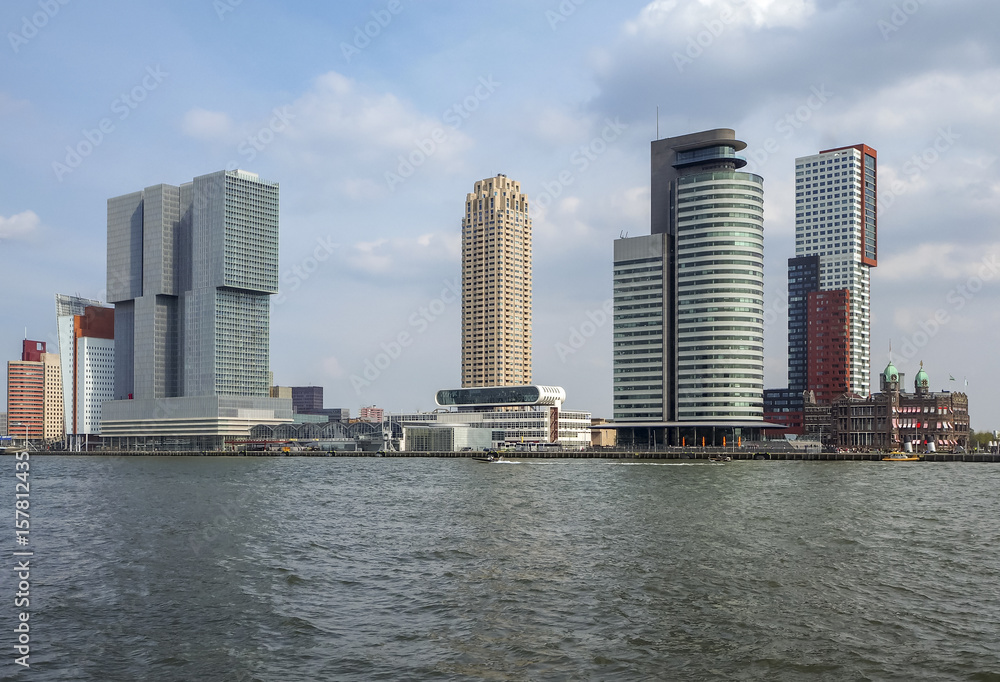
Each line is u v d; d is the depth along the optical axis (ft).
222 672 162.50
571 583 232.12
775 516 383.04
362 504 454.81
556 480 649.61
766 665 163.73
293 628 189.98
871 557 272.31
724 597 215.31
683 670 161.07
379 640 180.45
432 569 254.27
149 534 334.65
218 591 227.20
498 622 193.06
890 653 170.09
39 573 253.24
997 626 189.06
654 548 289.33
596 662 165.58
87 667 166.09
